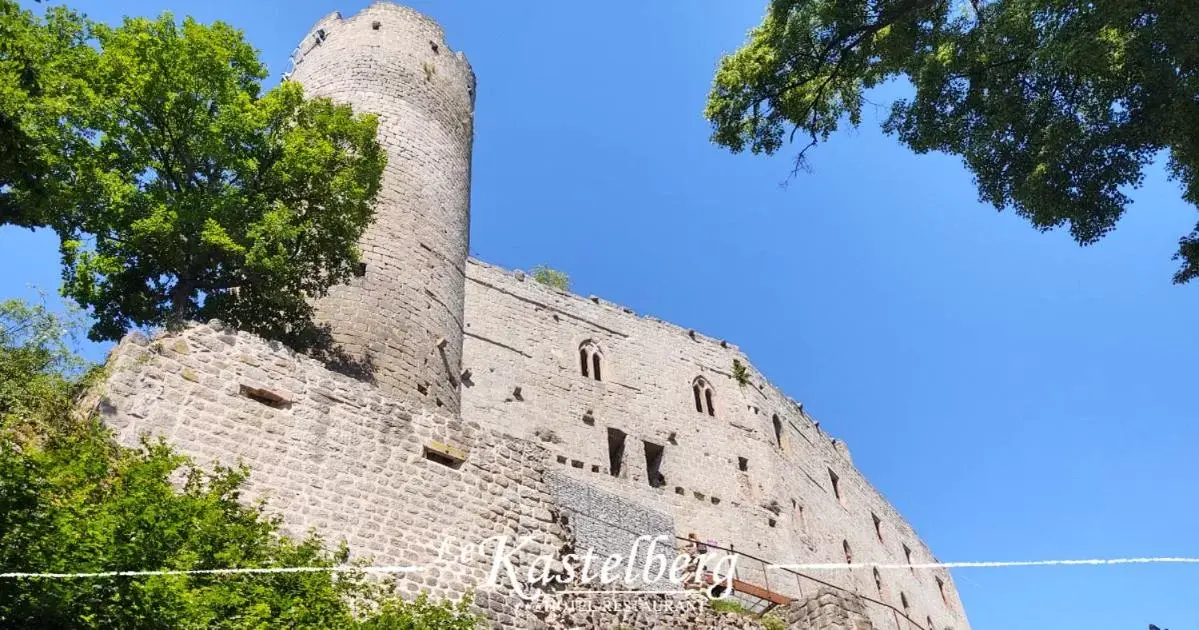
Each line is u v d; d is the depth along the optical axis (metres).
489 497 17.95
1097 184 19.11
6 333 17.62
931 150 20.53
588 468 31.12
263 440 15.55
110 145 18.25
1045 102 19.05
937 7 19.84
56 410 13.73
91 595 9.84
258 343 16.55
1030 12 18.11
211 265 18.66
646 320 38.06
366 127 21.14
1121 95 17.84
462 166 27.77
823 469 42.66
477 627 15.49
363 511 15.96
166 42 18.64
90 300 17.92
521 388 31.70
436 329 22.81
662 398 35.78
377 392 17.61
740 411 38.06
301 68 28.53
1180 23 16.03
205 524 11.73
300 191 19.86
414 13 29.78
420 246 23.84
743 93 21.47
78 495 11.09
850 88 21.48
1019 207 19.84
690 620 19.56
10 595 9.34
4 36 16.14
